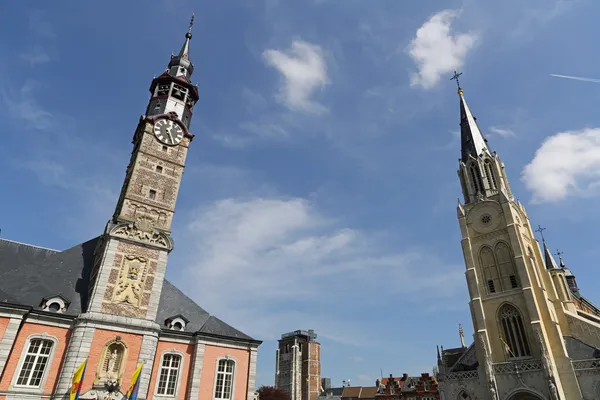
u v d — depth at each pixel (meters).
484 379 49.69
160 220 41.72
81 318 33.44
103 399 31.80
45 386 30.88
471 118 72.50
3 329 30.39
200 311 44.62
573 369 44.59
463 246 59.94
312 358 109.38
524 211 63.38
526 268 52.12
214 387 38.97
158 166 44.31
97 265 38.09
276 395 98.31
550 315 49.06
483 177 63.03
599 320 61.16
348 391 112.50
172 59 53.91
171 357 38.72
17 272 36.75
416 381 94.06
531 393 45.19
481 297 55.34
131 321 35.50
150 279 38.38
